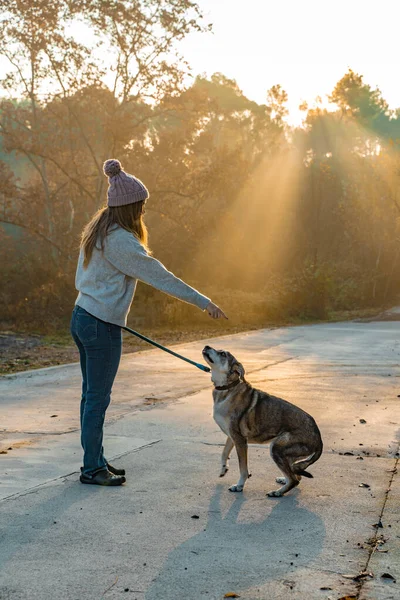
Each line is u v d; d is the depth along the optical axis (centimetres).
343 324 3000
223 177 3662
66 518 479
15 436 741
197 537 446
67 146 3781
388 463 643
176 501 522
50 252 3669
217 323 2708
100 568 396
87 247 548
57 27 3288
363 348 1806
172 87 3456
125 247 537
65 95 3494
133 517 484
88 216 3753
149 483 568
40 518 478
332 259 4847
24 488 548
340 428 794
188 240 3750
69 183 3881
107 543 434
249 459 652
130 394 1025
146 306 2942
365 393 1052
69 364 1353
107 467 583
